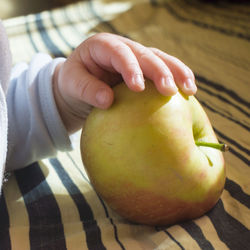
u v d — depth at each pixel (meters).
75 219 0.30
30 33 0.59
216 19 0.64
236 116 0.39
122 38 0.30
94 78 0.29
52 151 0.35
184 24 0.64
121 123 0.26
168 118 0.26
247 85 0.44
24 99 0.34
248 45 0.53
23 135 0.34
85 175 0.34
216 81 0.45
